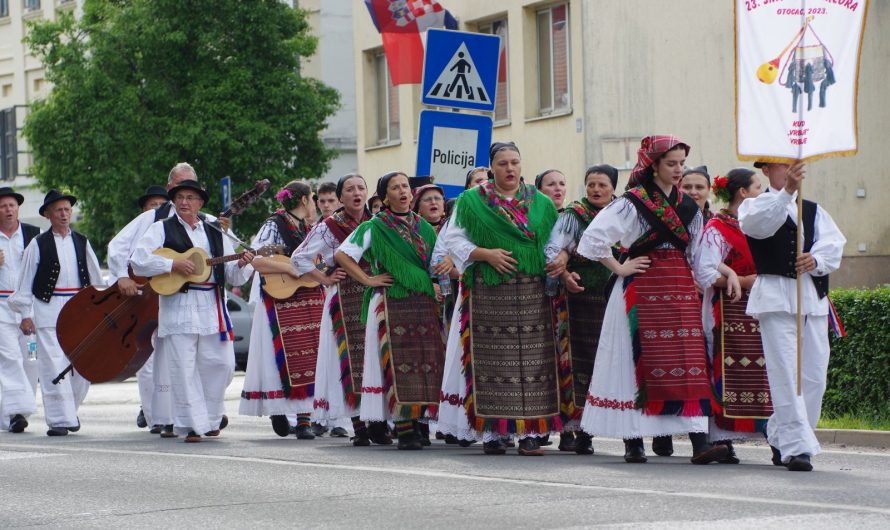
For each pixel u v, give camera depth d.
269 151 39.50
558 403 12.65
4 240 17.28
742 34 10.91
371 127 36.59
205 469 11.69
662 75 30.70
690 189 12.89
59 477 11.36
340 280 14.34
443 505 9.28
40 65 54.84
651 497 9.43
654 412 11.61
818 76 10.95
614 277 11.91
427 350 13.52
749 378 11.90
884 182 32.97
